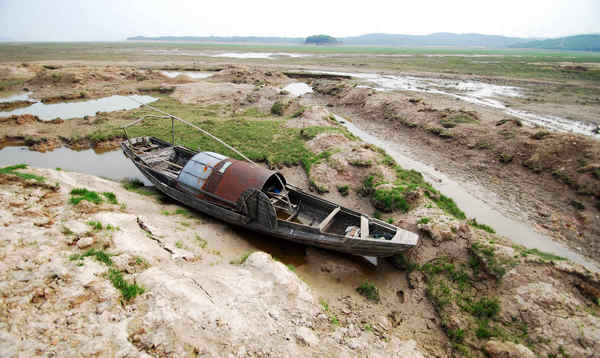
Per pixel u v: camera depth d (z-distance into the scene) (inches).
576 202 679.1
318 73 2775.6
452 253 487.2
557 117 1343.5
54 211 421.7
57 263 302.7
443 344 375.9
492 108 1488.7
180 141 1017.5
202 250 462.9
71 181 569.3
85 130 1107.9
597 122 1261.1
